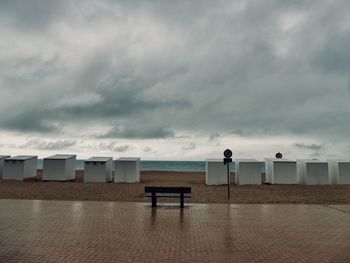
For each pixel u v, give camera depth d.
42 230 10.29
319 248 8.37
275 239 9.30
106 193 21.62
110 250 8.01
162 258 7.38
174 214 13.48
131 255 7.59
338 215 13.48
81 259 7.27
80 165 120.56
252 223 11.68
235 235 9.76
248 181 29.23
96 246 8.39
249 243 8.82
